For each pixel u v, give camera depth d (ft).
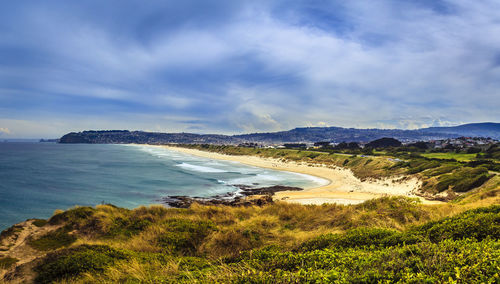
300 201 113.19
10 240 30.12
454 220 22.72
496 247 13.75
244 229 33.47
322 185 168.96
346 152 383.65
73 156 388.37
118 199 119.85
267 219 41.32
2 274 21.50
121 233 35.37
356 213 40.04
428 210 40.75
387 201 45.01
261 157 424.05
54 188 137.69
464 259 11.57
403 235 21.22
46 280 19.92
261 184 171.32
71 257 22.30
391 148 401.49
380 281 10.72
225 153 529.45
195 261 22.90
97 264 21.71
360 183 174.60
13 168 219.41
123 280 19.48
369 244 20.61
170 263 21.27
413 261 12.45
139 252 26.71
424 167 166.71
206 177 197.57
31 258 26.89
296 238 30.53
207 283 14.17
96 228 35.94
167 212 48.32
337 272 12.11
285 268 15.64
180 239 30.53
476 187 109.09
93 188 141.69
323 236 24.12
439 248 14.07
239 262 17.93
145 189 144.05
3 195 116.88
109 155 429.38
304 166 292.81
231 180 186.29
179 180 178.29
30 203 105.81
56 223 36.11
